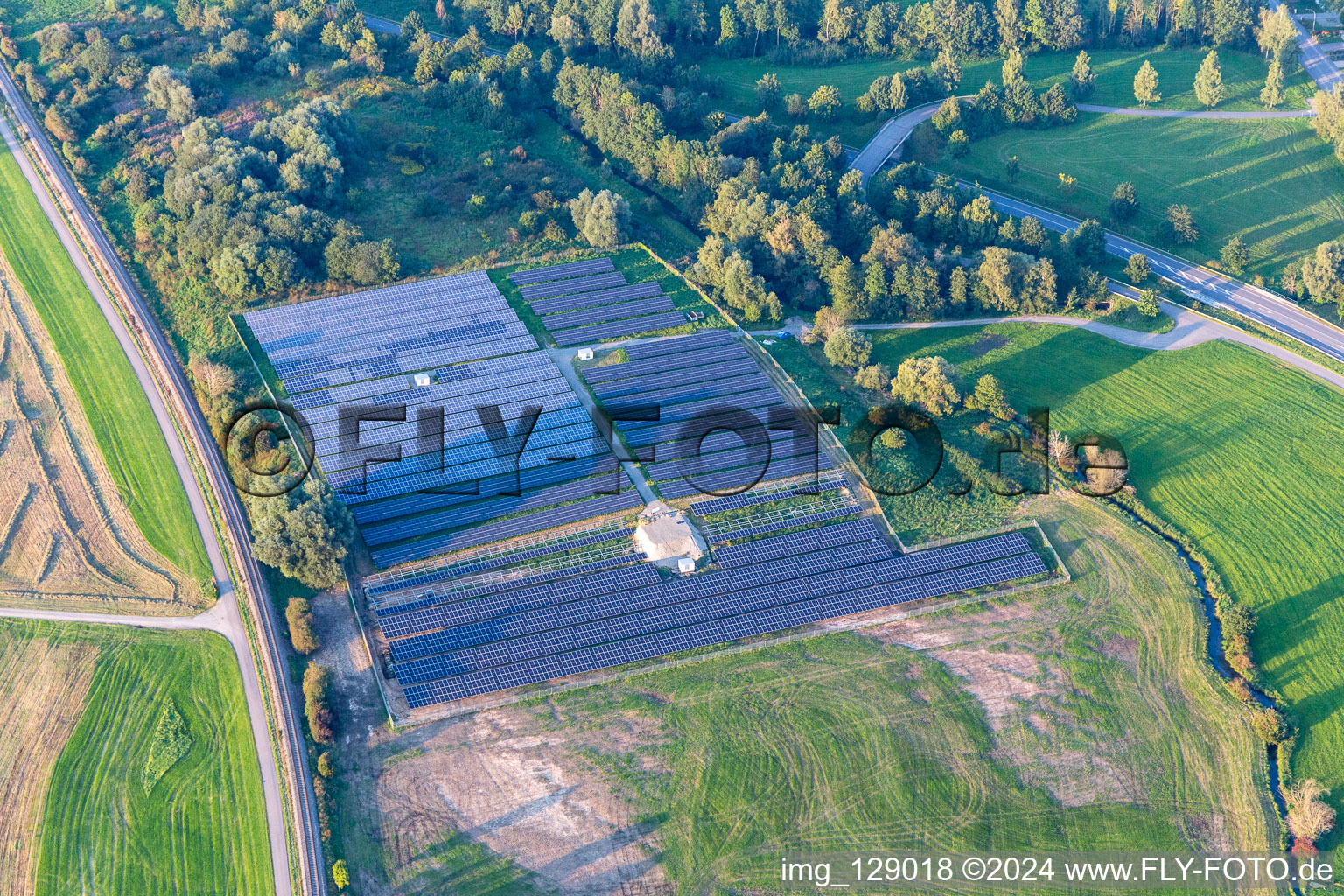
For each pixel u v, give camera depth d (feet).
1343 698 478.18
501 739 450.71
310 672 458.09
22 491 543.80
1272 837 434.30
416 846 419.95
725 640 485.56
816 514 536.42
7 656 481.46
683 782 440.45
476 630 479.82
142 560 516.73
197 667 476.13
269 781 439.22
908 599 503.20
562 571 504.02
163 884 412.36
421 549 507.30
